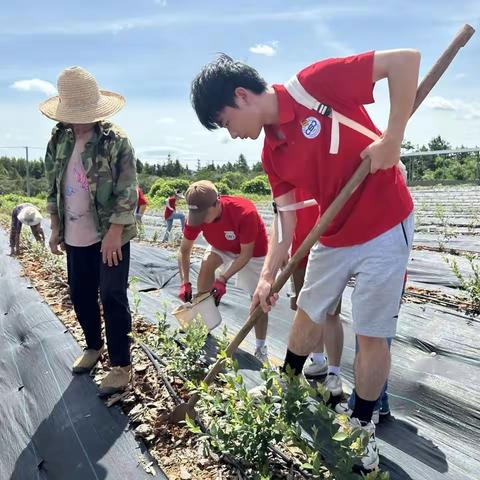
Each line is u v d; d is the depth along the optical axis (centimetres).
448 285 562
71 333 418
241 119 216
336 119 211
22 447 281
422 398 307
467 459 251
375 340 222
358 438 196
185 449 255
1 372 378
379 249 215
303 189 248
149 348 364
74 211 311
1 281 648
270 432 220
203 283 387
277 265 249
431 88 214
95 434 279
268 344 408
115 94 319
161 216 1975
